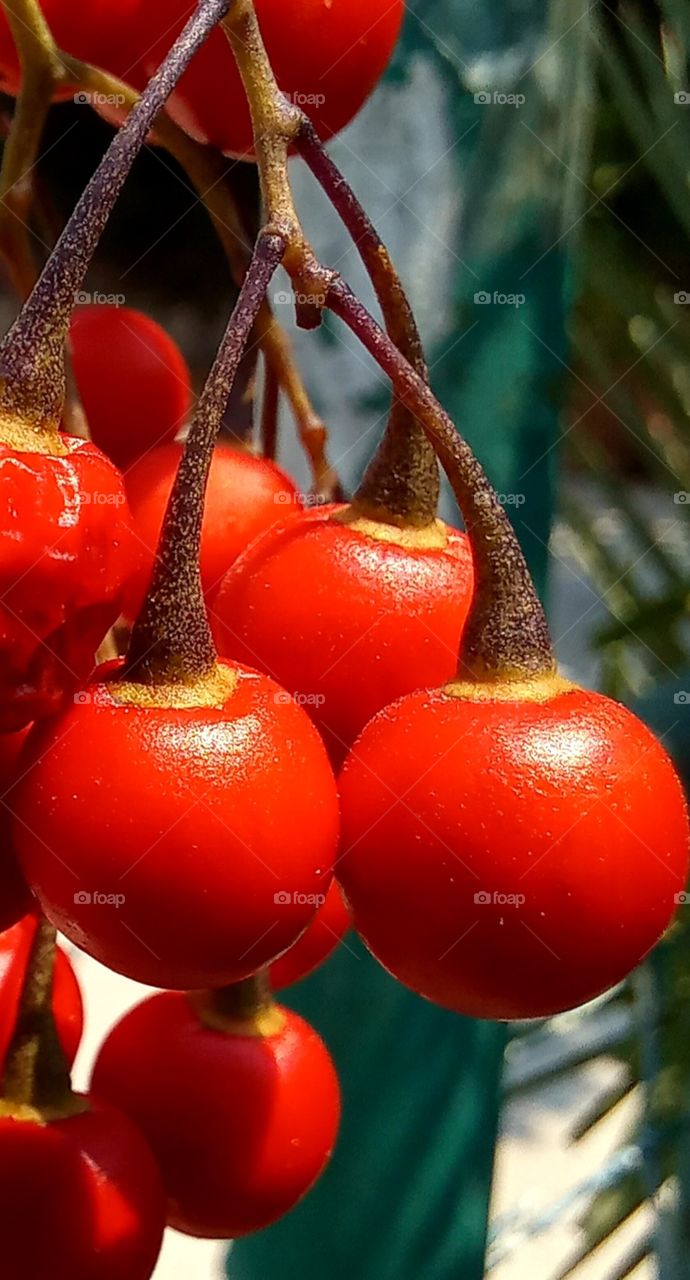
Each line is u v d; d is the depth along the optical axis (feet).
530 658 0.26
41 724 0.26
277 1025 0.31
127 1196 0.28
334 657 0.27
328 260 0.35
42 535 0.25
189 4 0.29
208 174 0.30
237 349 0.25
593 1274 0.78
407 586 0.27
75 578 0.25
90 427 0.31
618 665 0.57
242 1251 0.40
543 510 0.35
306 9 0.29
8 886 0.27
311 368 0.36
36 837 0.26
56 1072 0.29
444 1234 0.38
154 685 0.26
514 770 0.26
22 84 0.28
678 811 0.26
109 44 0.29
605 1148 0.88
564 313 0.35
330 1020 0.37
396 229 0.35
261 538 0.28
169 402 0.31
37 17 0.28
